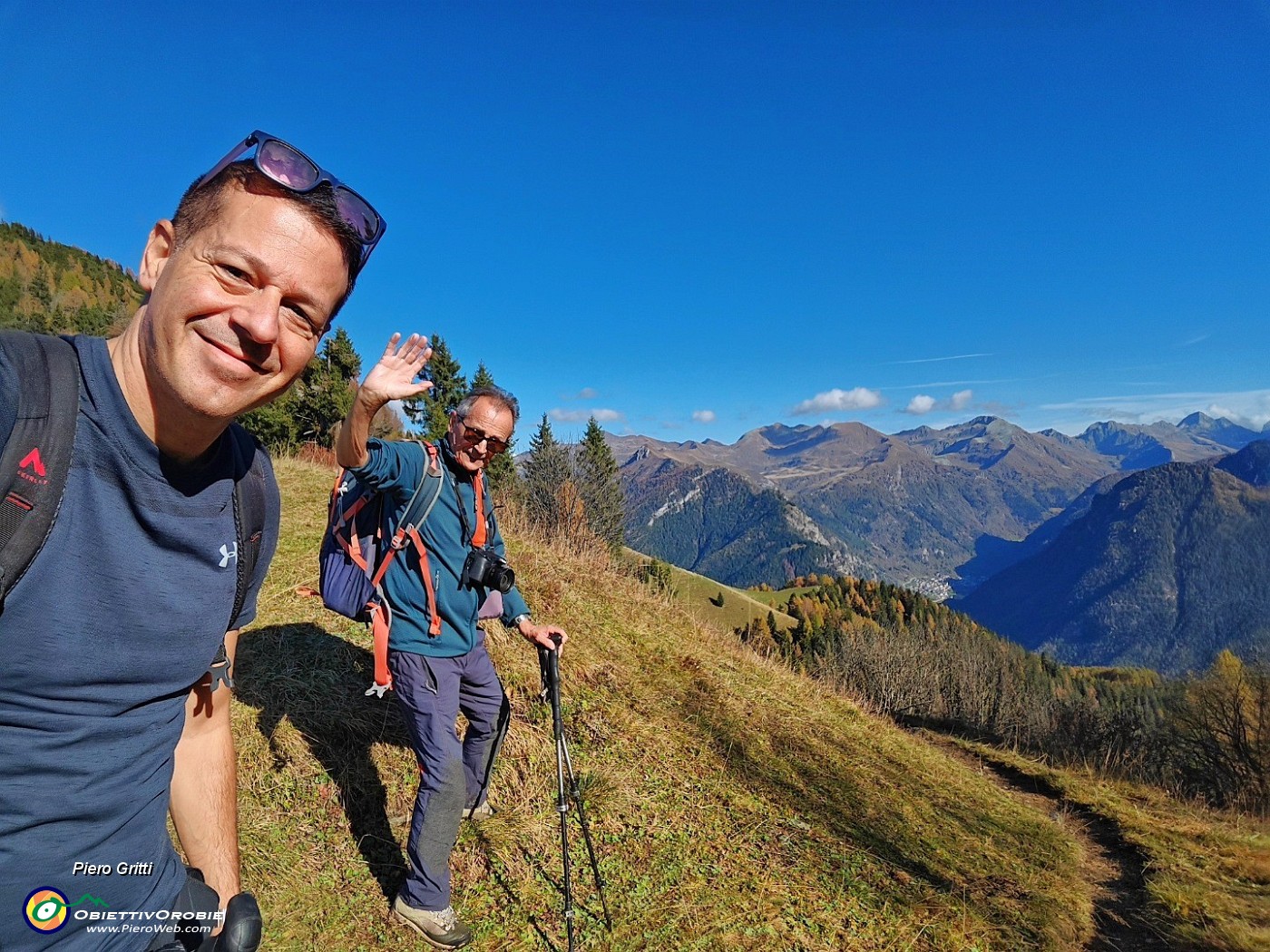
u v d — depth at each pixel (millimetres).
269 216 874
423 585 2646
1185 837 5688
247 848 3020
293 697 3885
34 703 842
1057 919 3875
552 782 3992
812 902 3605
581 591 7250
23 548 772
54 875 895
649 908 3301
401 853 3221
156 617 906
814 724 6191
